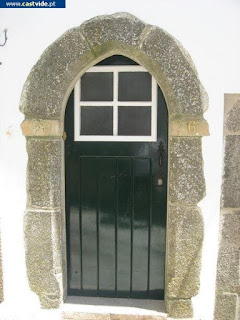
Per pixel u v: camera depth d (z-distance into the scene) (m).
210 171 2.55
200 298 2.66
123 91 2.75
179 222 2.60
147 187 2.78
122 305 2.81
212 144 2.53
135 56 2.55
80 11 2.49
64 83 2.56
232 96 2.48
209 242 2.61
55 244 2.70
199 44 2.45
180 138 2.54
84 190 2.82
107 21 2.46
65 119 2.77
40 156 2.63
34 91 2.57
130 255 2.86
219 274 2.63
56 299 2.75
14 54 2.57
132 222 2.82
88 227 2.85
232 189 2.56
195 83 2.47
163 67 2.47
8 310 2.78
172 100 2.51
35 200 2.67
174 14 2.44
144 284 2.88
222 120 2.51
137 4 2.45
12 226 2.73
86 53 2.52
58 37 2.52
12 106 2.62
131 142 2.76
